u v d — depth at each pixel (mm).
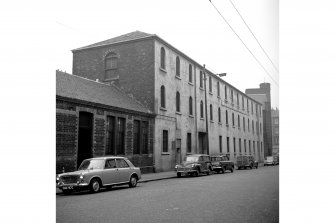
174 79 27688
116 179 13070
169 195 10875
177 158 27453
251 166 31984
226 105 40531
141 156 22469
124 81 25297
